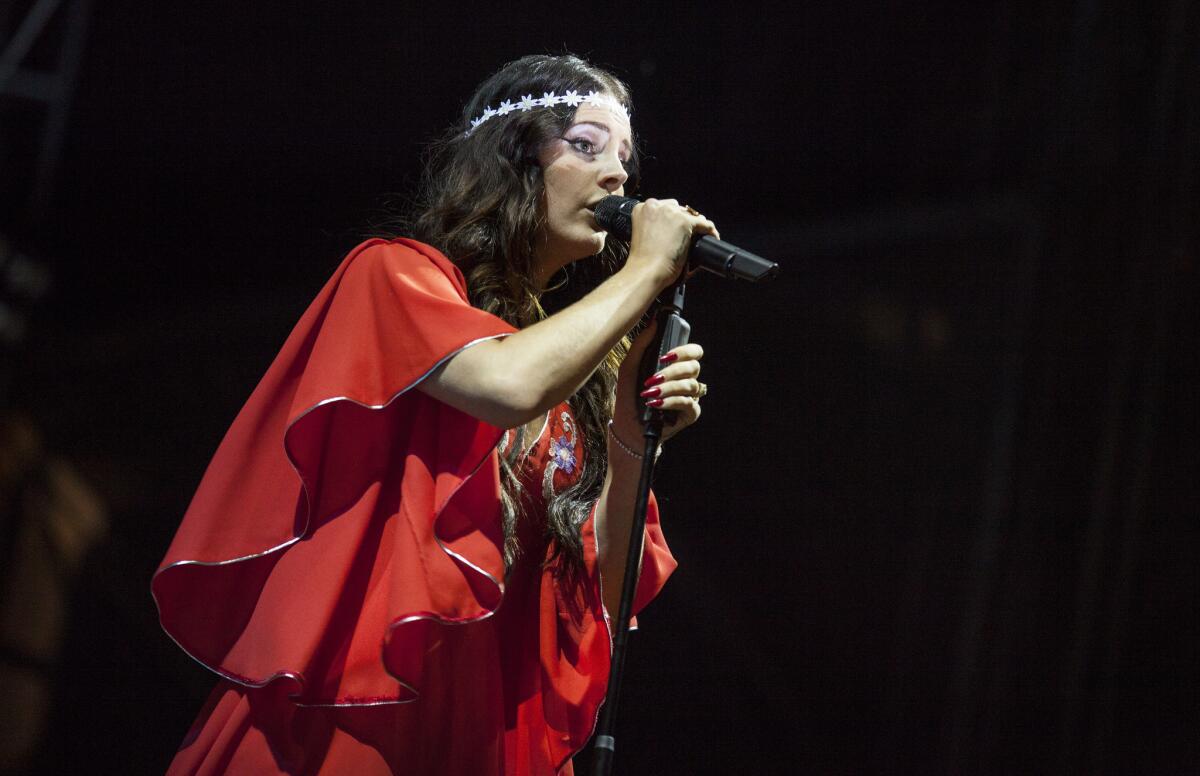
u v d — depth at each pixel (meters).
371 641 2.44
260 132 8.87
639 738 9.12
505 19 8.09
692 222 2.67
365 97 8.59
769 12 8.11
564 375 2.42
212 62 8.52
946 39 8.23
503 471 2.75
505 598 2.81
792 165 8.84
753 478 9.27
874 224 8.91
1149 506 7.07
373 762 2.46
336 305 2.62
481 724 2.60
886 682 8.44
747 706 9.02
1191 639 6.88
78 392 10.16
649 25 8.14
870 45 8.27
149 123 8.86
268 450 2.60
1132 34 7.35
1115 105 7.41
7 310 9.68
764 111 8.57
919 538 8.48
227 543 2.52
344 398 2.44
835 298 9.14
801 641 8.94
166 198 9.32
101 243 9.59
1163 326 7.14
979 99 8.28
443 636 2.61
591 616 2.92
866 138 8.65
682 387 2.63
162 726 9.93
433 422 2.58
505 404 2.39
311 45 8.33
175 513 10.23
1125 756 6.96
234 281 9.95
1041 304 7.64
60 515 10.11
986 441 8.23
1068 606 7.30
